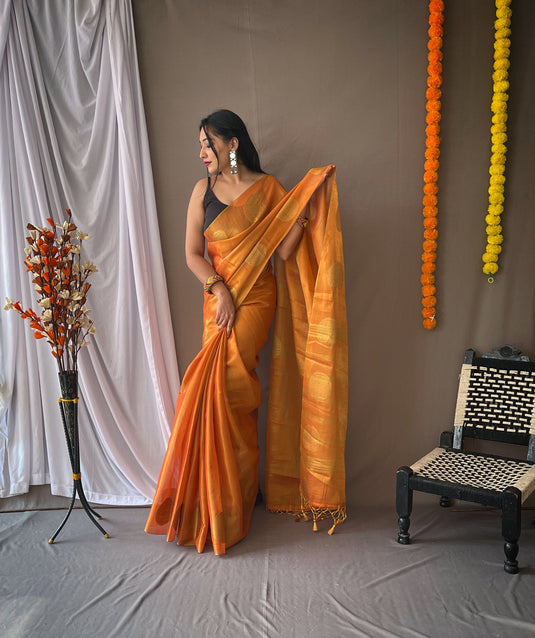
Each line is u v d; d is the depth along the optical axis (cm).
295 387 265
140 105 262
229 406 239
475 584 201
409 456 276
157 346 267
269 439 263
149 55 265
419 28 260
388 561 218
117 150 265
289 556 223
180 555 225
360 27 261
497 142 255
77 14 254
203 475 231
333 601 192
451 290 269
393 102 263
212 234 247
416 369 273
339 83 264
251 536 240
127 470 271
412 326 272
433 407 274
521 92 258
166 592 199
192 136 269
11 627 181
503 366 259
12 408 271
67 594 199
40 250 228
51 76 263
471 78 260
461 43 259
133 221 259
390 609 187
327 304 243
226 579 206
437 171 264
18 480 271
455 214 266
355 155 266
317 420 245
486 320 269
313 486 246
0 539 241
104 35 258
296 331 262
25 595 199
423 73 262
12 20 256
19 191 264
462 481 222
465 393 262
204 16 264
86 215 266
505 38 252
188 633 177
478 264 268
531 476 225
